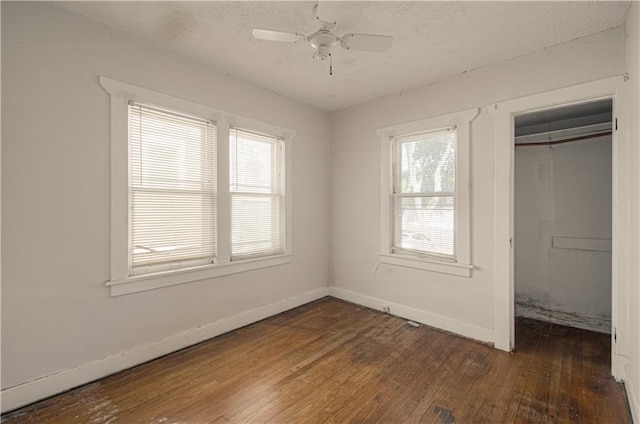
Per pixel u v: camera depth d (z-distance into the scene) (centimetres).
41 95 194
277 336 291
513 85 262
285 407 188
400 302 343
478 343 276
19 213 187
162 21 216
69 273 205
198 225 280
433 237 320
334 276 413
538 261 345
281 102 352
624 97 211
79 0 193
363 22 214
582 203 320
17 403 185
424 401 194
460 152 293
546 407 187
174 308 261
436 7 198
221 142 293
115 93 224
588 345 272
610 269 304
